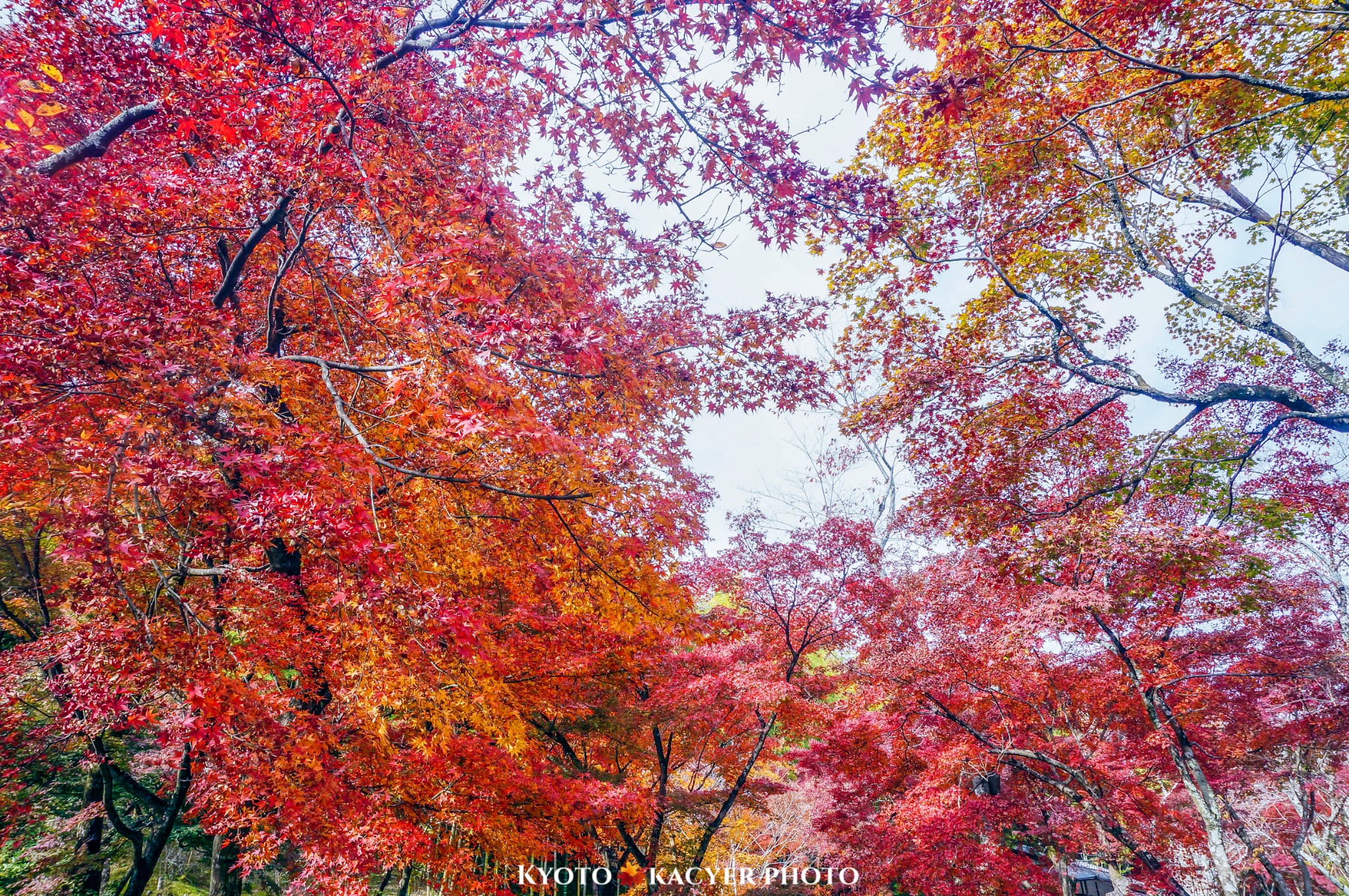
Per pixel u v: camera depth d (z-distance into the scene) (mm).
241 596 5566
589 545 6418
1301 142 8508
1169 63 9008
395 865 6672
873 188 5094
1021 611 9492
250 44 3881
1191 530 8617
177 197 4527
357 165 4508
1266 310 8586
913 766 11320
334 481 4426
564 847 9281
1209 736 10352
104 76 4137
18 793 8969
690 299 8656
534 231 6438
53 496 4172
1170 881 8906
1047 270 11688
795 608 11438
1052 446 11484
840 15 3928
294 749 5531
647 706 10367
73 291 3582
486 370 4055
